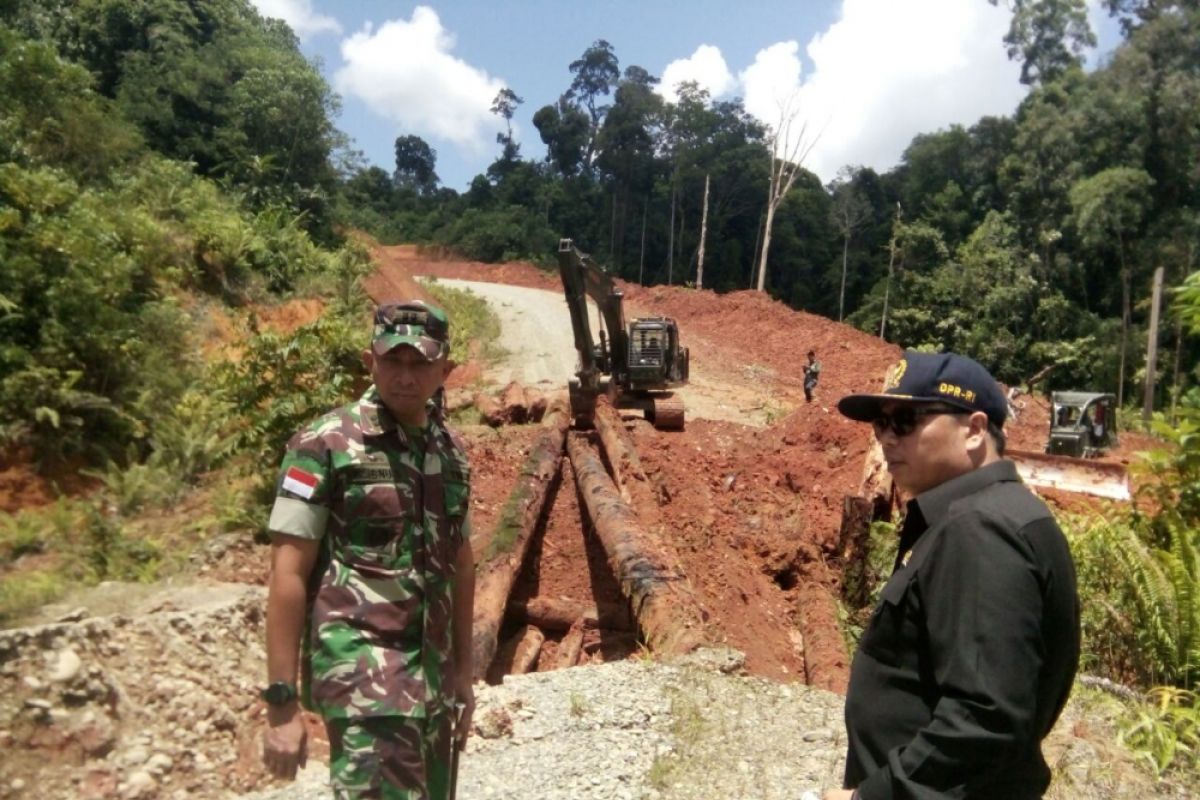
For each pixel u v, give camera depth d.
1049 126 48.03
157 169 20.53
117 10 27.94
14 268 12.53
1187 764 5.71
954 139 59.72
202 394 12.88
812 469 15.59
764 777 4.97
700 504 12.92
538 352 28.33
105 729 5.43
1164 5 45.72
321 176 28.83
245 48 29.84
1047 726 2.37
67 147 19.25
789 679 8.52
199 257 18.89
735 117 69.88
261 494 10.48
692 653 6.82
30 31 27.39
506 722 5.50
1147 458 10.01
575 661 9.37
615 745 5.30
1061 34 56.97
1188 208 44.25
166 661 6.21
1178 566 7.25
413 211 80.19
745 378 27.45
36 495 10.94
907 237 54.38
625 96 70.06
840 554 11.53
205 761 5.63
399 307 3.28
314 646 3.08
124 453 12.09
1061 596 2.25
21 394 11.56
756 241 68.38
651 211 71.94
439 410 3.52
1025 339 44.91
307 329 11.31
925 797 2.13
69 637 5.83
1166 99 44.34
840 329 34.59
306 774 5.62
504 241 65.56
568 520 11.76
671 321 18.88
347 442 3.16
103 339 12.59
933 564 2.30
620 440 13.58
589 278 15.50
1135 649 7.31
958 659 2.15
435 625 3.22
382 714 2.97
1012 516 2.25
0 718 5.21
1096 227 43.16
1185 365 40.06
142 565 9.13
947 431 2.51
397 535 3.15
